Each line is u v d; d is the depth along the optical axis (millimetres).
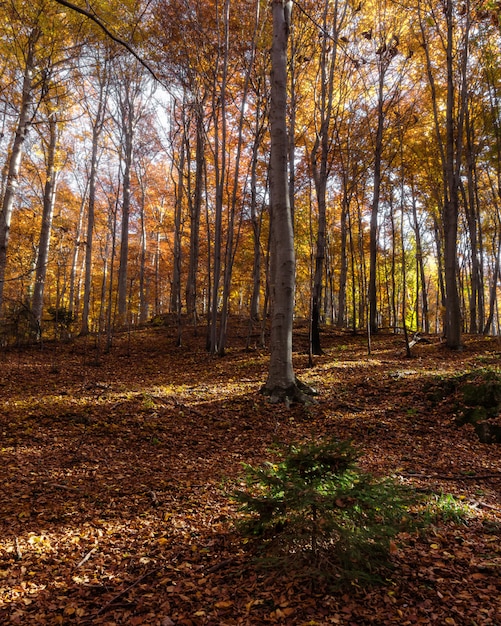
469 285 29953
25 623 2953
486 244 26344
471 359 12422
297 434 7684
